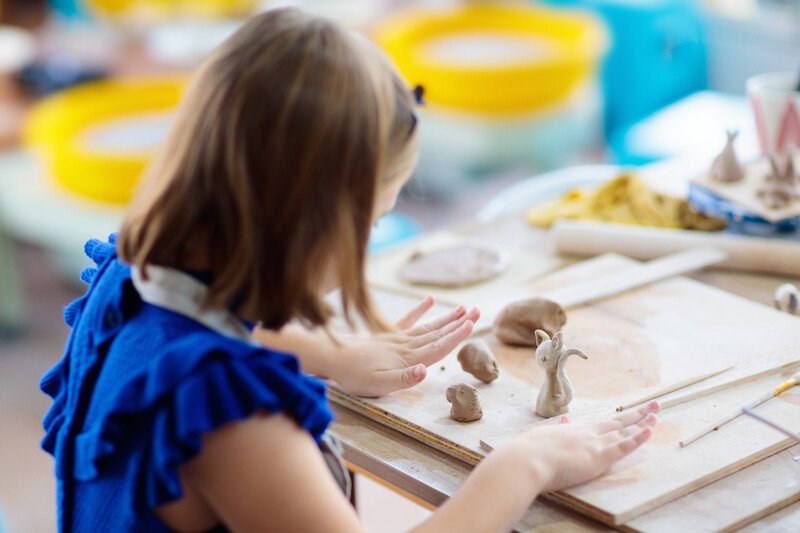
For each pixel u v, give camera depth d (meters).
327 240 0.72
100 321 0.79
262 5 2.94
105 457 0.74
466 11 2.74
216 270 0.74
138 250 0.74
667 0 2.78
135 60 2.74
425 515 1.38
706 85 2.94
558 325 1.07
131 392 0.72
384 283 1.28
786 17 2.95
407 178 0.80
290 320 0.75
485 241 1.41
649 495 0.80
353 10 2.94
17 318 2.87
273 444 0.71
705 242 1.30
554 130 2.54
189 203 0.72
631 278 1.22
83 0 3.32
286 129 0.70
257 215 0.71
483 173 3.37
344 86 0.71
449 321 1.04
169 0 3.01
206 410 0.69
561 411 0.92
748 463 0.86
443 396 0.98
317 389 0.76
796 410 0.93
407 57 2.50
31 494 2.17
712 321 1.11
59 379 0.88
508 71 2.39
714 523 0.79
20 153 2.59
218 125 0.71
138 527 0.73
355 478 1.18
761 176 1.36
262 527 0.71
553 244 1.36
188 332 0.74
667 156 2.25
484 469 0.79
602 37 2.61
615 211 1.42
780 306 1.17
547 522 0.80
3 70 2.83
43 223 2.37
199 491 0.73
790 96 1.41
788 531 0.79
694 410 0.93
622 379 0.99
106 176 2.24
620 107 2.86
